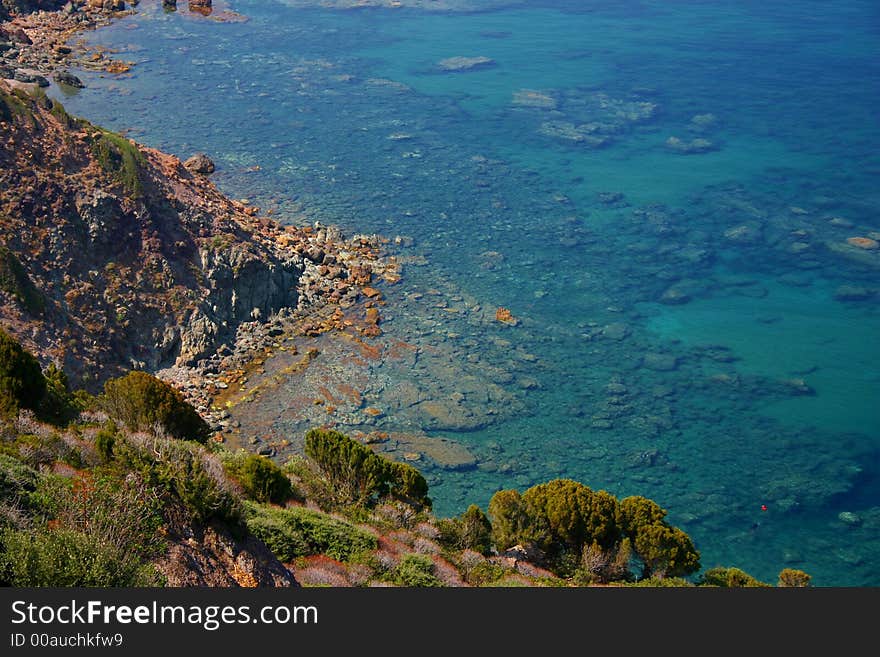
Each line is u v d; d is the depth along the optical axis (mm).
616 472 66062
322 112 137250
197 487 29359
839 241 104938
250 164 114688
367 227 100812
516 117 140875
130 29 175375
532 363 78625
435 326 82875
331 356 76750
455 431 68688
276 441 65062
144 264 76688
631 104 149625
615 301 90500
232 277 80875
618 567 43938
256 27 186500
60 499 27781
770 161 128375
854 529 62125
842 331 87750
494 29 197875
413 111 140625
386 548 39625
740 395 76812
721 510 63156
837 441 71688
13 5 173500
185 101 136375
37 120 78750
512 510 45750
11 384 41250
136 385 46500
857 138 138125
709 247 102625
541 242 101188
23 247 69812
